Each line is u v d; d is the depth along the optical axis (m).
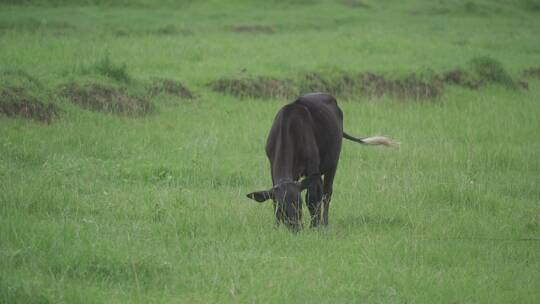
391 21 113.56
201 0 115.75
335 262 26.97
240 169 40.06
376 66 70.19
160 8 108.44
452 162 45.12
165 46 75.12
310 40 86.00
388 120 57.03
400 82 67.56
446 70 73.06
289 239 28.69
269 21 104.12
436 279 25.83
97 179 36.66
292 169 30.39
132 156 41.94
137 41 77.31
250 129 50.09
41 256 24.84
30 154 39.47
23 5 100.44
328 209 33.50
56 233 26.98
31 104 48.03
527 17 133.38
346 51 79.75
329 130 32.75
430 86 68.25
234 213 32.19
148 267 24.78
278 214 28.73
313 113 32.47
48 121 47.81
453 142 50.97
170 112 54.00
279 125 31.33
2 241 26.02
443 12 128.25
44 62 60.41
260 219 31.73
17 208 30.69
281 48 78.44
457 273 26.75
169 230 29.64
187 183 37.34
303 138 30.98
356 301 23.69
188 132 48.88
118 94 53.62
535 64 86.06
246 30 96.19
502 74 75.50
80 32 82.69
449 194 37.22
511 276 26.66
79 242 25.94
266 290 23.88
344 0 126.81
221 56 72.31
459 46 91.50
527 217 34.59
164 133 47.88
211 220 30.95
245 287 24.17
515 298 24.42
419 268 26.89
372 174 41.75
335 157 33.56
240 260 26.55
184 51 72.75
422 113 60.31
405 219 33.31
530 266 27.91
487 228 32.47
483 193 37.78
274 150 31.31
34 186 33.03
